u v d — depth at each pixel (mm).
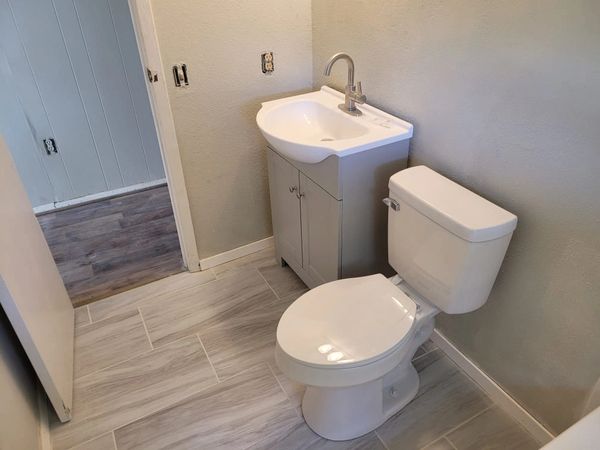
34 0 2467
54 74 2676
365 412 1576
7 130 2713
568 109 1170
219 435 1619
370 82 1874
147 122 3047
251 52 2043
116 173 3127
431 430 1618
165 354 1938
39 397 1690
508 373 1643
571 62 1126
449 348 1873
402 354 1417
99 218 2920
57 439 1616
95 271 2455
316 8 2037
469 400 1719
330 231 1801
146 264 2500
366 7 1750
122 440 1611
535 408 1575
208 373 1849
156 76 1866
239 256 2527
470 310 1512
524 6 1189
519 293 1497
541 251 1374
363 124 1782
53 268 1961
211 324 2086
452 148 1578
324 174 1705
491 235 1316
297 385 1792
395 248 1654
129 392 1776
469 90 1436
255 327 2064
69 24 2588
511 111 1323
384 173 1730
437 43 1493
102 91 2830
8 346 1499
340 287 1585
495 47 1304
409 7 1554
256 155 2305
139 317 2133
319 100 2029
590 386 1361
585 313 1306
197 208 2275
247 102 2150
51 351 1616
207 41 1919
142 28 1756
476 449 1556
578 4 1069
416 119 1696
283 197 2102
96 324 2098
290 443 1588
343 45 1959
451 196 1452
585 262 1258
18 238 1554
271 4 1981
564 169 1229
